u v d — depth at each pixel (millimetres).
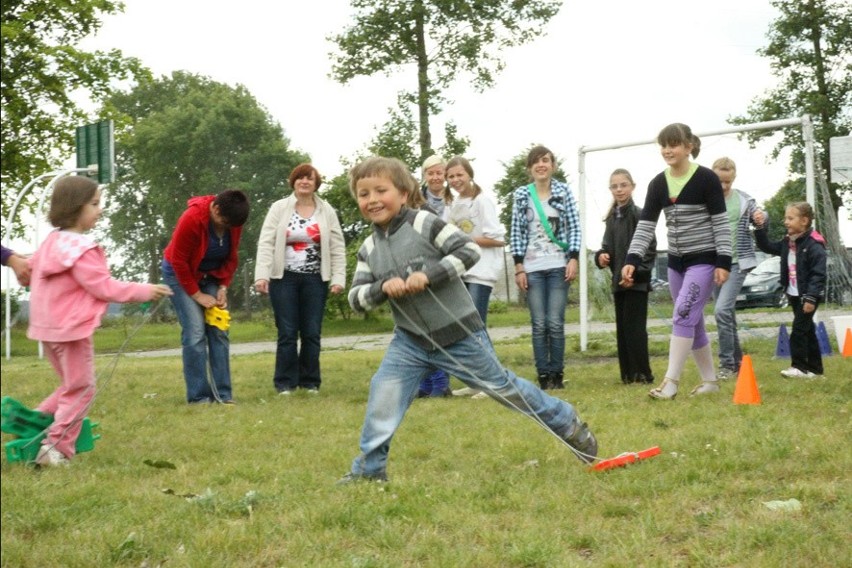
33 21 33031
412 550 3643
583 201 14242
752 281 23672
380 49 31297
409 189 4742
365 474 4855
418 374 4875
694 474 4633
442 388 8914
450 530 3945
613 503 4215
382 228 4746
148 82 34656
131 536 3740
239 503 4293
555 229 9227
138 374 12383
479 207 8812
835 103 37031
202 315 8820
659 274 17141
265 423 7105
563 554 3537
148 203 65625
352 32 31469
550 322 9234
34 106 33719
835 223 13352
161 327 39750
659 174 8180
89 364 5625
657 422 6348
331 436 6438
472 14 30891
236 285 64375
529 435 6102
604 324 16484
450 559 3488
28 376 12656
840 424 5949
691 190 7910
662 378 9867
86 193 5621
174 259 8586
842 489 4250
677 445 5480
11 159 33750
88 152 17984
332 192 33000
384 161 4703
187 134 61656
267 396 9242
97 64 33375
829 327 14938
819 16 36781
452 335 4727
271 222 9469
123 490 4727
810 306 9094
